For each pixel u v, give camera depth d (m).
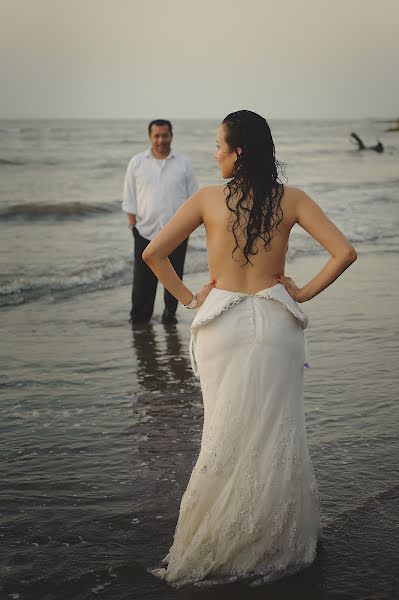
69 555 3.01
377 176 29.69
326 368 5.63
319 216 2.84
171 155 7.13
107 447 4.19
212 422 2.77
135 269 7.33
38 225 15.16
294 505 2.75
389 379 5.34
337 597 2.67
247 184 2.81
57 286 9.08
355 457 3.93
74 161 36.84
